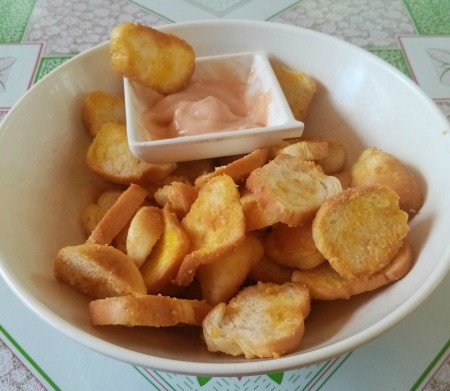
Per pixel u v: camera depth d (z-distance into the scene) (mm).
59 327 157
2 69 323
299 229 200
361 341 155
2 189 195
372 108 241
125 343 167
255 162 218
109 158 235
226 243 186
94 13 365
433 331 205
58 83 234
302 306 184
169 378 195
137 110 237
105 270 178
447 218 186
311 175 213
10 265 174
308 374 196
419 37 344
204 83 259
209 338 173
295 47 256
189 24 255
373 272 187
